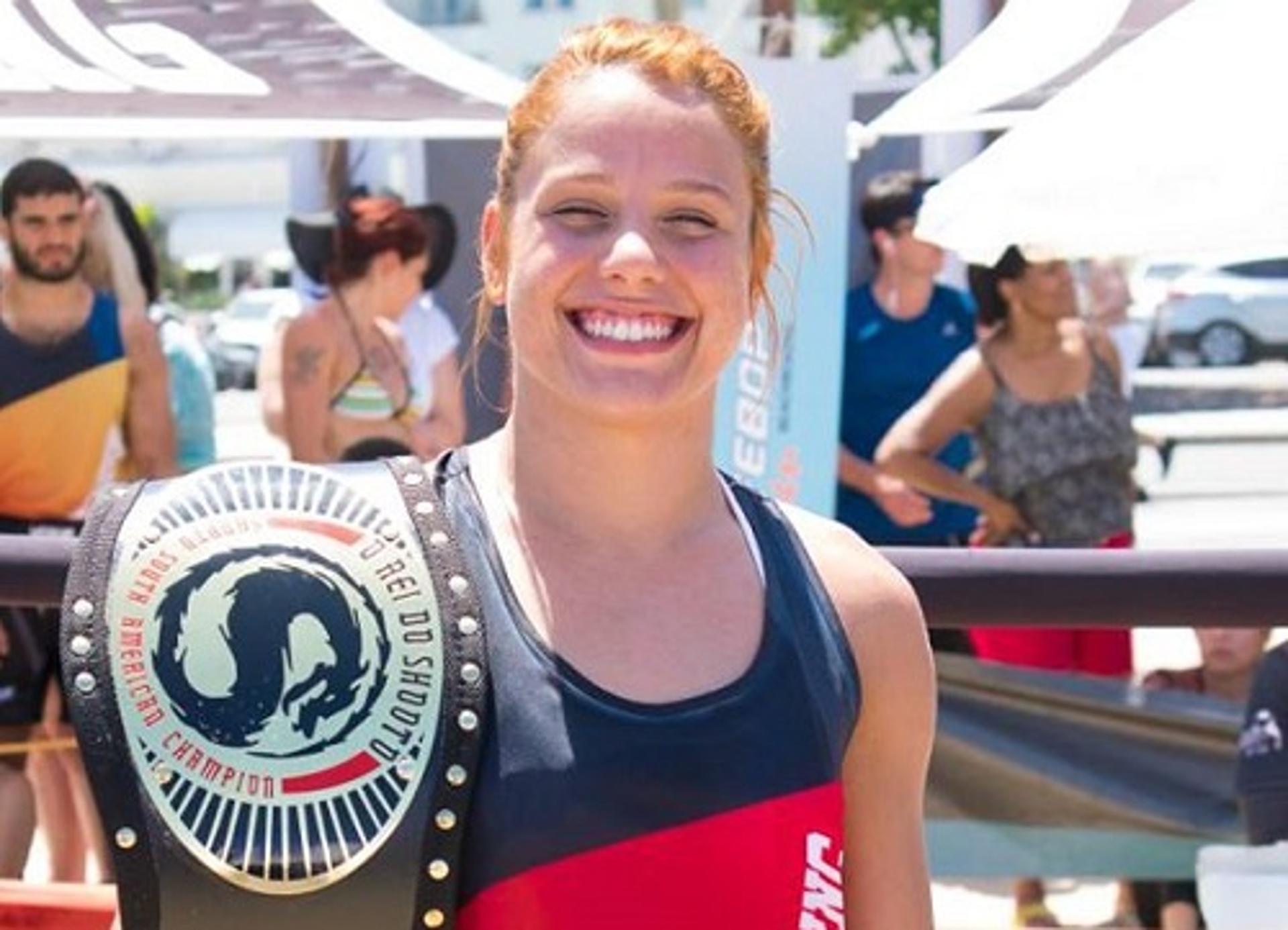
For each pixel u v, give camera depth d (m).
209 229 28.20
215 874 2.23
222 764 2.25
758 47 9.27
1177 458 16.50
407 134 6.75
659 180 2.37
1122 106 4.29
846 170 6.38
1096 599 3.61
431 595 2.32
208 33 6.87
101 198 7.07
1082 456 7.09
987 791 4.93
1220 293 19.12
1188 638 6.52
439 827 2.26
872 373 7.45
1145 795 4.85
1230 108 4.12
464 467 2.46
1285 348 19.09
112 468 6.94
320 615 2.29
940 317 7.45
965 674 4.95
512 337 2.43
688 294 2.38
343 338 7.57
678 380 2.38
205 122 6.64
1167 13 6.73
